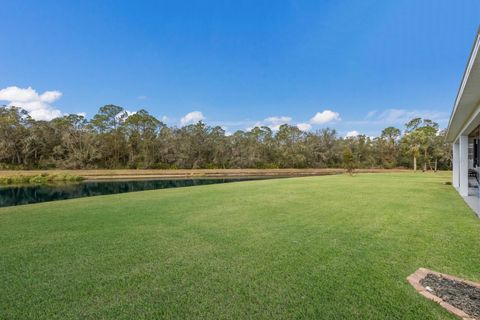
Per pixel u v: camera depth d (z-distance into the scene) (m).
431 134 34.66
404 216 5.69
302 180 16.98
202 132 42.50
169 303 2.27
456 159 12.27
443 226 4.83
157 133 40.56
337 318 2.04
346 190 10.67
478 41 3.22
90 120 37.09
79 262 3.21
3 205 12.79
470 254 3.40
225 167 42.50
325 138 45.00
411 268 2.97
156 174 34.12
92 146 35.38
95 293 2.45
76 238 4.20
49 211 6.50
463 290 2.46
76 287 2.57
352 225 4.93
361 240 4.01
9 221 5.43
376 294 2.39
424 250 3.55
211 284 2.62
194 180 27.38
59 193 17.48
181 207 6.91
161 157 40.12
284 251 3.55
